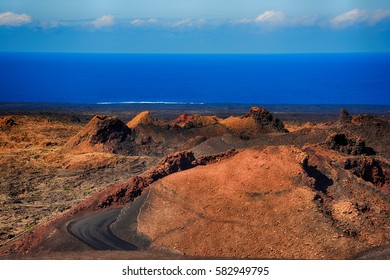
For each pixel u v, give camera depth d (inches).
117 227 3346.5
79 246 3142.2
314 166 3361.2
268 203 3046.3
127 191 3762.3
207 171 3344.0
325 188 3260.3
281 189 3090.6
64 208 4443.9
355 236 2871.6
